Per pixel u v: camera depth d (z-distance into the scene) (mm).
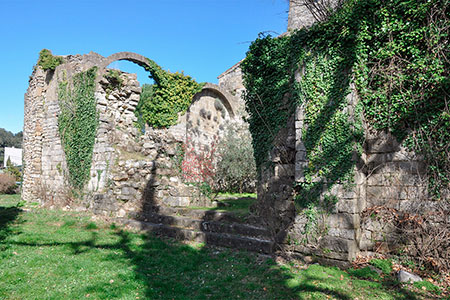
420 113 5020
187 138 14227
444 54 4797
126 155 9898
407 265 4945
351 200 5199
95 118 10297
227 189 15938
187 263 5453
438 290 4242
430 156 4922
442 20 4773
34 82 13438
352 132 5285
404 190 5148
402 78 5117
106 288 4156
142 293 4109
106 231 7574
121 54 10844
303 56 5918
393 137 5297
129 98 11180
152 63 11664
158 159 10477
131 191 9219
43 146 12820
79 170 10664
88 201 10047
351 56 5379
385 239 5199
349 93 5359
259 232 6422
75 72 11578
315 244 5438
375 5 5234
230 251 6113
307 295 4117
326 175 5461
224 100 16406
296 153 5883
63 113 11734
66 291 4059
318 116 5641
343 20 5438
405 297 4078
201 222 7281
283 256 5703
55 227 7871
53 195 11750
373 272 4801
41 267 4895
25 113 14484
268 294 4195
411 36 5012
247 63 7293
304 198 5676
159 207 8781
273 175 6746
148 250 6137
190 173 12992
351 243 5086
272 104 6855
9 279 4387
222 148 16047
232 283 4609
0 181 20391
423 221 4906
